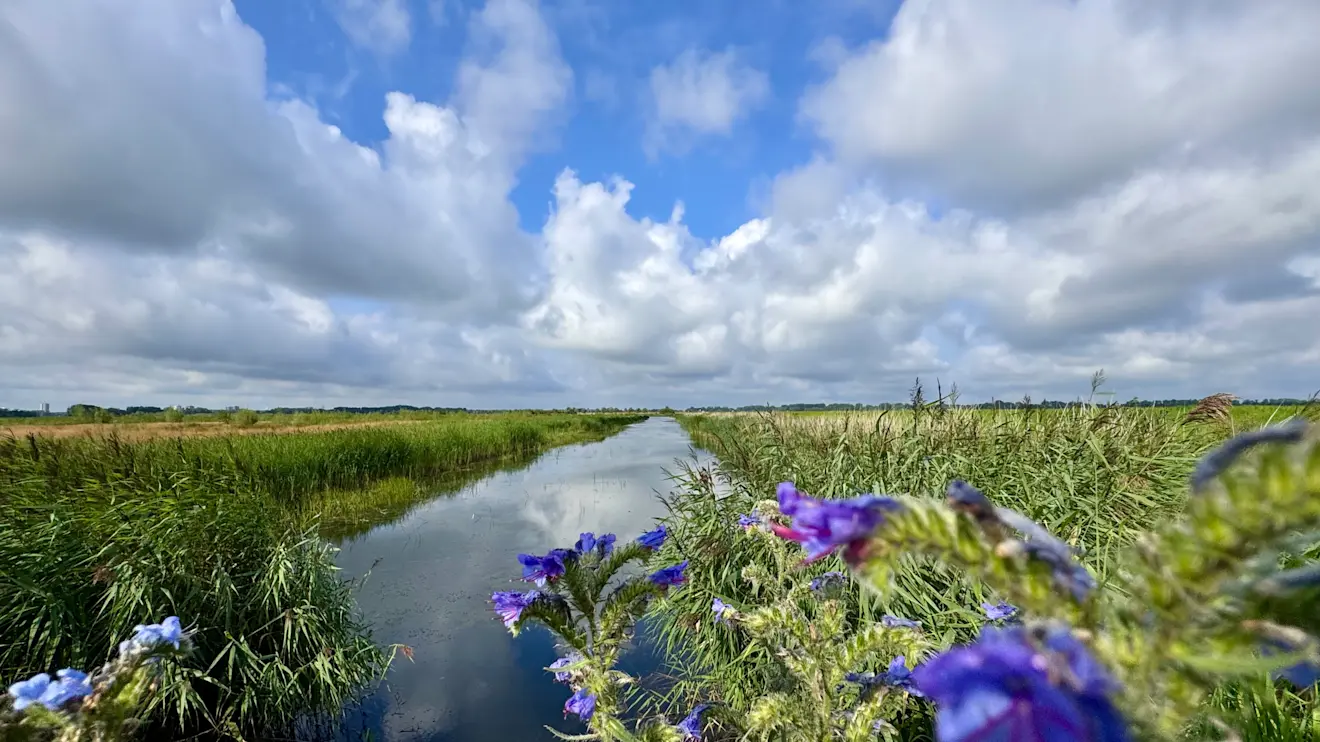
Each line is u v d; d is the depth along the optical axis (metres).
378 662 5.91
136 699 1.54
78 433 9.35
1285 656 0.61
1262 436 0.64
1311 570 0.64
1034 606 0.73
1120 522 4.72
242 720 4.99
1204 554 0.63
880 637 2.31
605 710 2.56
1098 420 5.96
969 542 0.75
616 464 22.84
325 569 6.42
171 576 5.43
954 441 6.74
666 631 6.33
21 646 4.86
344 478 16.19
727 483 8.38
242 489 6.89
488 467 22.62
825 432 9.77
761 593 5.42
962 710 0.58
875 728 2.43
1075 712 0.56
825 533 0.80
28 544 5.22
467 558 9.55
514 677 5.77
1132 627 0.72
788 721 2.50
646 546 2.79
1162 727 0.67
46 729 1.48
